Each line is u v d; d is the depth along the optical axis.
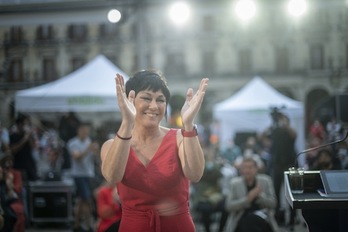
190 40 71.56
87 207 13.93
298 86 68.81
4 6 16.08
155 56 71.56
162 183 4.52
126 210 4.61
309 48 68.06
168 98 4.74
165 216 4.57
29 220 15.33
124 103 4.38
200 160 4.48
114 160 4.40
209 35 71.50
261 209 10.70
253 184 10.88
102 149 4.79
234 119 27.48
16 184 11.23
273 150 14.52
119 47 66.25
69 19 16.48
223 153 23.00
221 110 27.42
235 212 10.77
